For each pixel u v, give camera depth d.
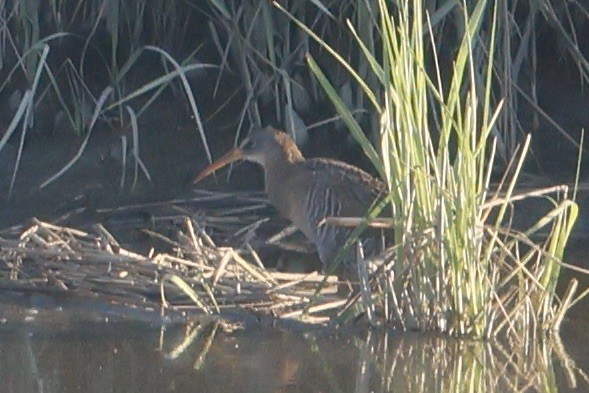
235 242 12.52
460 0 13.17
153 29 14.27
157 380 9.21
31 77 13.71
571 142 13.95
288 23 13.69
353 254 11.87
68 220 12.88
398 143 10.05
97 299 10.91
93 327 10.41
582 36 14.52
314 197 12.36
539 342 10.03
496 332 10.17
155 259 11.23
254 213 13.28
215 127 14.20
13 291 11.11
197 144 14.02
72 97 13.95
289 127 13.61
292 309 10.76
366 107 13.75
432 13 13.28
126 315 10.68
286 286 11.04
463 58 9.80
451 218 9.95
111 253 11.33
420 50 9.75
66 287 11.05
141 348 9.93
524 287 10.13
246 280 11.16
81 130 13.94
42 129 13.96
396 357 9.74
